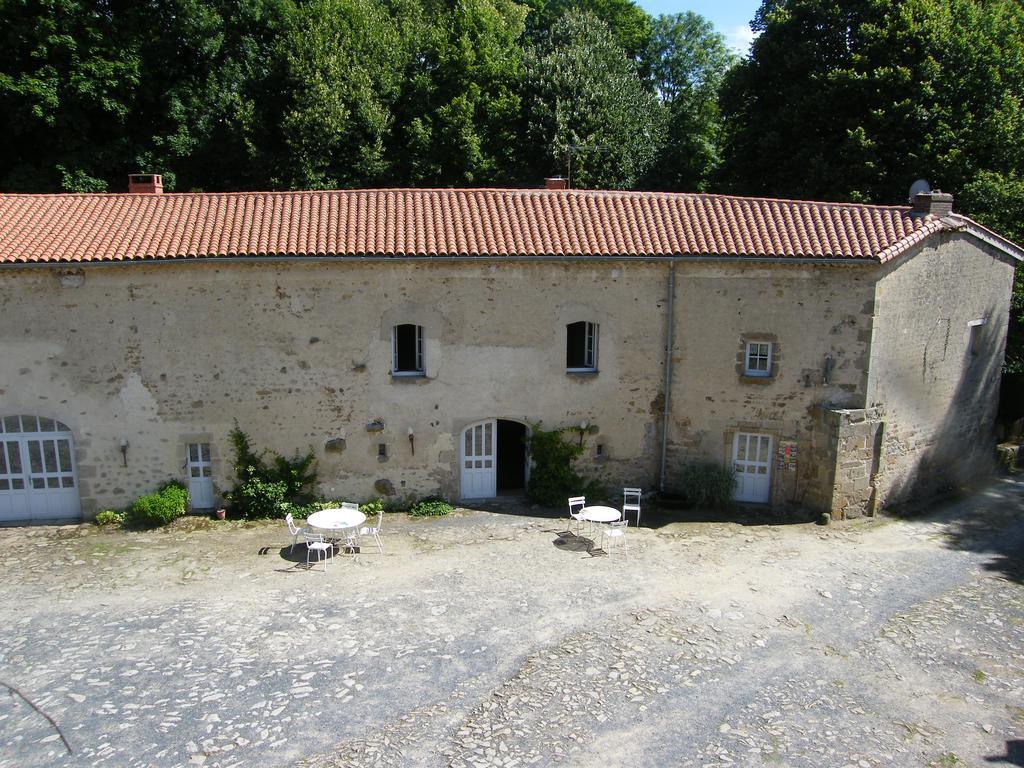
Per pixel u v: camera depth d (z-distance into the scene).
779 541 17.58
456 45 35.94
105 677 11.69
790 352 18.59
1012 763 10.38
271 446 18.27
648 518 18.69
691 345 18.94
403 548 16.70
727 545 17.25
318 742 10.36
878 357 18.44
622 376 19.11
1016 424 25.97
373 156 33.84
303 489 18.53
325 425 18.36
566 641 12.99
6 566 15.56
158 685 11.52
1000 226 26.08
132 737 10.36
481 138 34.69
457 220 18.44
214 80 33.44
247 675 11.82
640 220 18.92
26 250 16.45
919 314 19.33
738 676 12.19
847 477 18.59
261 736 10.45
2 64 29.16
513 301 18.41
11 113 28.75
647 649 12.83
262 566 15.70
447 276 18.08
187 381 17.70
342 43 34.56
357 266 17.69
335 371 18.16
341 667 12.09
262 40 35.53
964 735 10.96
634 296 18.73
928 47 26.95
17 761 9.88
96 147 30.84
